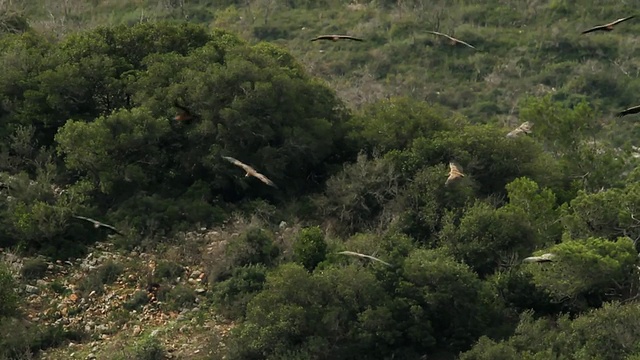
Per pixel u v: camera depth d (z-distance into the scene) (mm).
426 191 97938
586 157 105562
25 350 83688
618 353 78812
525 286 88562
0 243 95500
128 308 89875
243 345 81938
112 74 109125
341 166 106688
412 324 84188
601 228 91062
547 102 109312
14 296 86375
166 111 104688
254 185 104250
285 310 82062
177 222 99062
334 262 89312
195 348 84750
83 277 92812
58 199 98438
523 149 103625
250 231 93688
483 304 86062
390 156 102500
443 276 84812
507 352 80312
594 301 86938
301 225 99375
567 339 81125
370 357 83375
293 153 104875
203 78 103938
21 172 100938
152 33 114188
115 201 101062
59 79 106938
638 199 90500
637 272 85438
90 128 100125
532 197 95438
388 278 85438
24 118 107250
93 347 85625
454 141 102688
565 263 84812
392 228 96250
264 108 103625
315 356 81438
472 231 91875
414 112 108875
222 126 102875
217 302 89375
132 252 95875
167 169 104938
